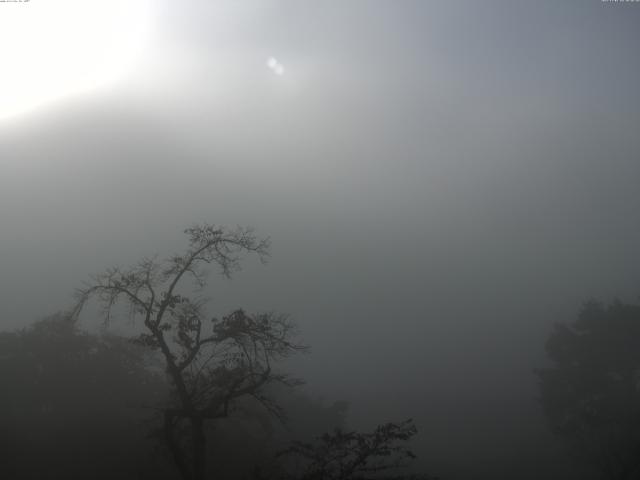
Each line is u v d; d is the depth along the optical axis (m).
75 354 28.38
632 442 33.12
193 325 16.25
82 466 23.45
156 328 15.74
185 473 14.90
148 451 23.17
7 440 23.50
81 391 27.78
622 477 32.56
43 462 23.34
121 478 22.78
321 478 14.73
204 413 15.28
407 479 15.47
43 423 26.62
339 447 15.44
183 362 15.83
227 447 25.27
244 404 25.20
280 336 16.66
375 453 15.01
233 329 15.95
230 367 16.83
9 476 21.80
